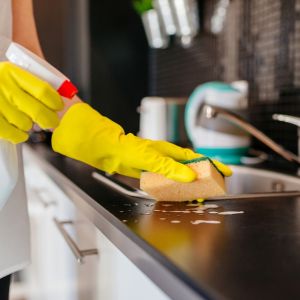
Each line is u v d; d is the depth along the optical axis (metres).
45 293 1.43
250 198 0.82
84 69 2.63
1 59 0.85
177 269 0.42
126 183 0.99
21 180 0.89
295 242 0.51
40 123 0.59
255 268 0.41
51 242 1.32
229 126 1.48
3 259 0.85
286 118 1.31
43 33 3.05
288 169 1.30
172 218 0.64
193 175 0.71
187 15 2.10
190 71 2.28
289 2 1.48
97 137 0.75
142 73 2.61
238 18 1.83
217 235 0.54
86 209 0.85
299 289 0.36
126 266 0.64
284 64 1.52
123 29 2.56
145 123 2.01
